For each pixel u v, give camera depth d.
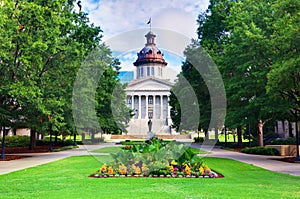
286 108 16.44
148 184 8.46
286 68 14.32
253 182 9.06
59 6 20.12
